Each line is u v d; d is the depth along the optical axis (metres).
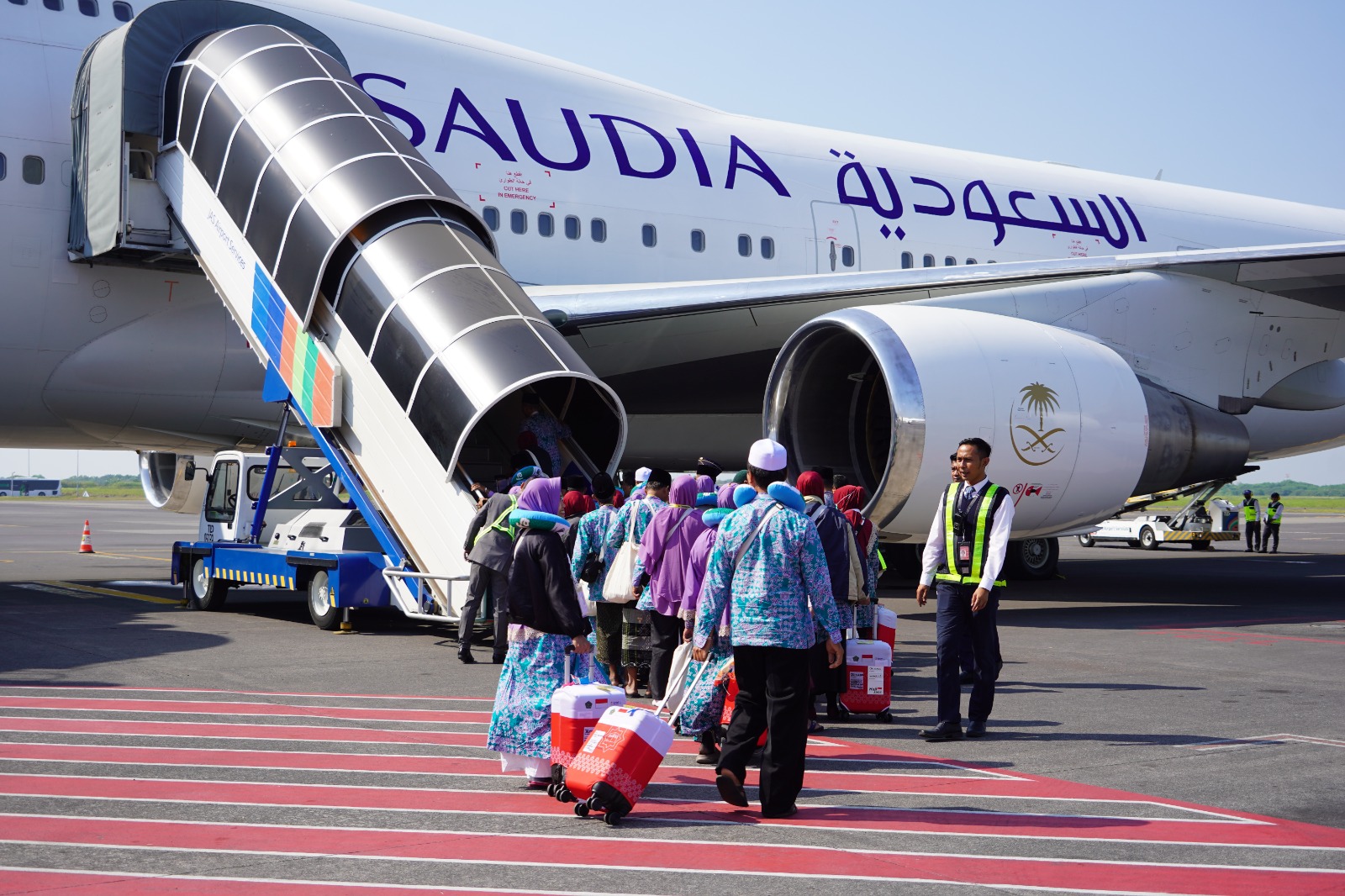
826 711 6.94
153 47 11.03
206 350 11.48
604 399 9.39
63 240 10.72
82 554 21.73
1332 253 11.77
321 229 9.76
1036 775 5.29
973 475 6.14
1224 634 10.35
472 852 4.04
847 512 7.56
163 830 4.20
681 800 4.84
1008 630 10.59
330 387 9.67
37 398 11.12
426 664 8.27
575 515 8.23
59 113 10.79
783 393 11.10
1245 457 12.48
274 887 3.62
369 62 12.08
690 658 5.82
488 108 12.62
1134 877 3.83
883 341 10.38
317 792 4.79
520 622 4.96
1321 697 7.24
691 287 11.64
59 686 7.14
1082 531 11.68
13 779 4.91
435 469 8.94
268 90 10.59
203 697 6.88
